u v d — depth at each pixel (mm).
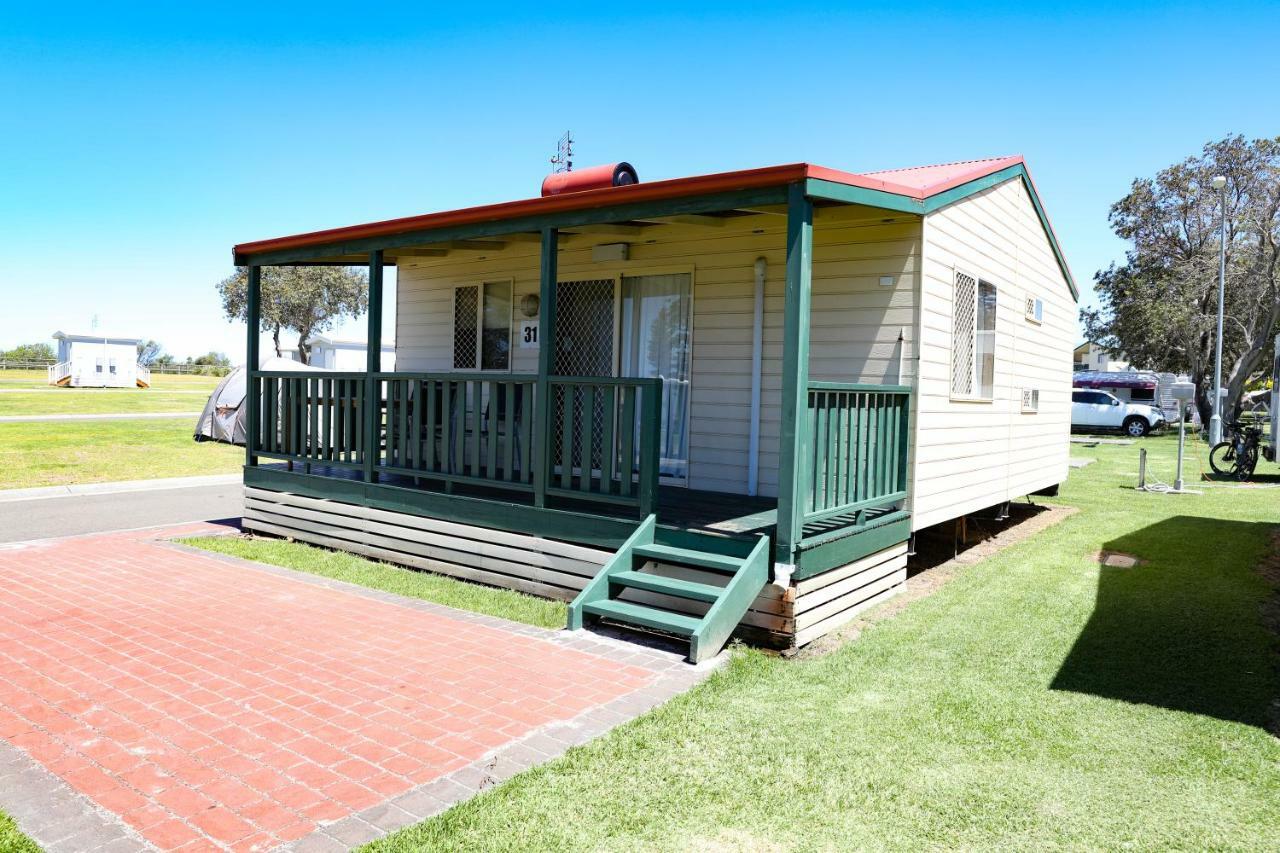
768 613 5316
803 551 5258
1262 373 37281
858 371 6742
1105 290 35938
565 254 8617
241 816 3104
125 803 3201
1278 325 27781
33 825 3029
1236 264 28828
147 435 20906
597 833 3027
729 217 6773
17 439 18672
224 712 4137
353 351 37594
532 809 3180
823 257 6895
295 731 3906
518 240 8398
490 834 2998
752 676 4750
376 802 3221
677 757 3666
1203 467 17234
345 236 7805
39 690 4438
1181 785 3465
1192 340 30609
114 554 8078
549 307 6422
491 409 6859
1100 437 27594
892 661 5051
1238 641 5395
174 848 2877
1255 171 30328
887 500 6273
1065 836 3066
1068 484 14117
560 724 4012
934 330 6719
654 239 7969
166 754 3650
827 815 3197
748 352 7465
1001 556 8180
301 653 5086
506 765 3557
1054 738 3926
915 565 7867
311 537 8445
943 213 6801
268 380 8969
